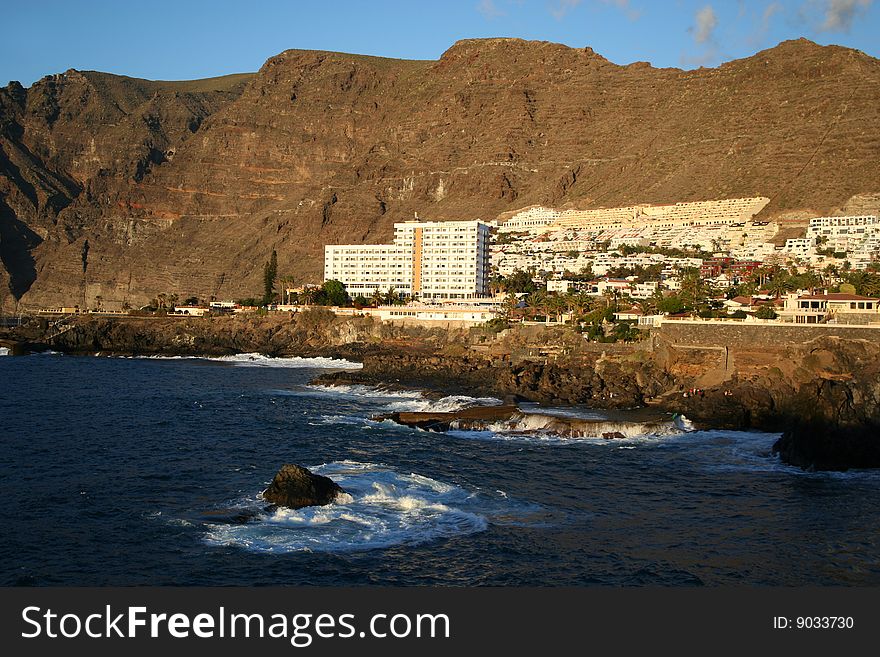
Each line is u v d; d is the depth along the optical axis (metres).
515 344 184.88
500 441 98.69
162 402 128.00
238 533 60.84
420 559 56.78
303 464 83.56
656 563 56.84
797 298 156.50
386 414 112.56
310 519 63.91
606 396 130.88
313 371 187.00
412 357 173.62
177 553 57.12
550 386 136.62
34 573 53.72
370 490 71.50
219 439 97.00
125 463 82.81
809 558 58.09
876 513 68.81
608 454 91.31
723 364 133.75
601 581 53.72
